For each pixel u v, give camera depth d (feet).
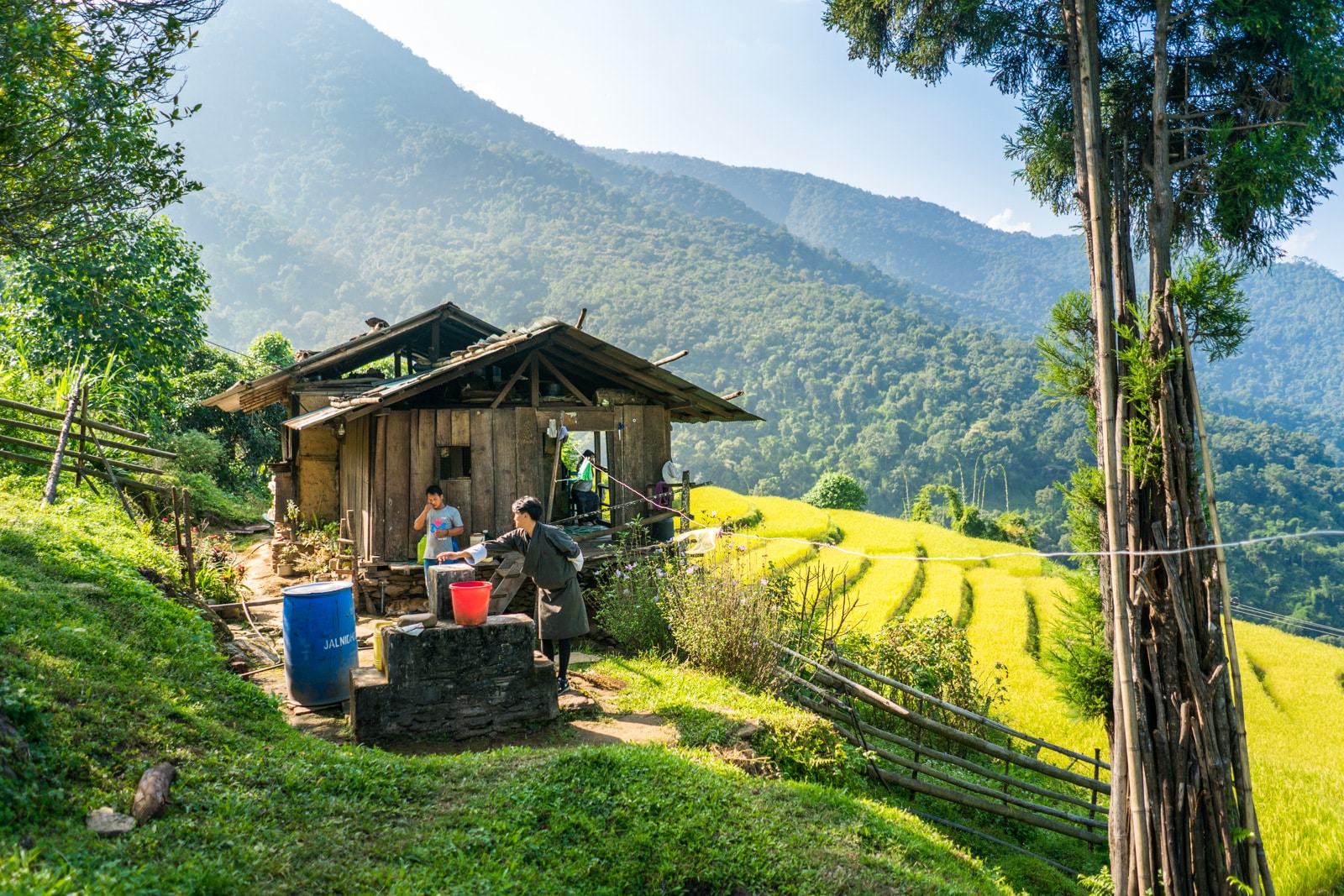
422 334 59.36
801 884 14.65
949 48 25.75
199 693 17.33
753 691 27.63
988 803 27.48
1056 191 25.35
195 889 10.46
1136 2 21.27
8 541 21.94
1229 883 16.93
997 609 70.69
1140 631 18.43
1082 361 20.56
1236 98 19.97
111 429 35.40
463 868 12.93
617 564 35.81
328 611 22.36
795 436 553.64
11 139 26.37
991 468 474.90
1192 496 17.89
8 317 52.24
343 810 13.98
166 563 28.78
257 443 95.91
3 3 24.67
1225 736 17.31
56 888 8.98
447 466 41.06
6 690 12.47
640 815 15.88
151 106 29.50
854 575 76.69
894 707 28.02
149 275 58.03
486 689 21.20
